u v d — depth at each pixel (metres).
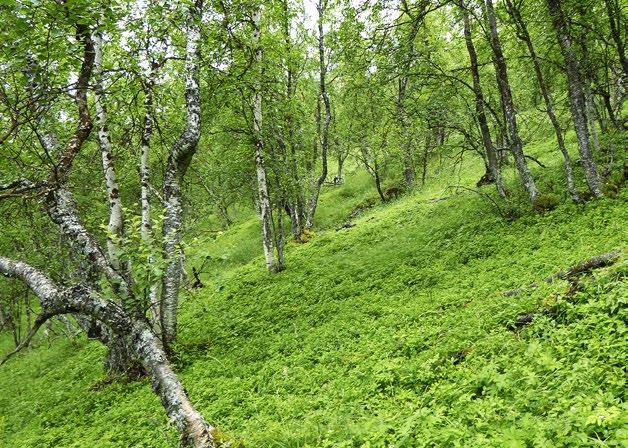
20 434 12.49
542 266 11.10
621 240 10.66
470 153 33.50
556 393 5.34
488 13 15.60
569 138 26.34
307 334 12.43
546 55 16.45
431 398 6.69
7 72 6.90
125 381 13.34
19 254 18.58
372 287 14.75
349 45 16.27
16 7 6.04
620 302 6.73
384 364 8.61
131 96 13.58
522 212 16.05
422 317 10.77
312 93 28.33
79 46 7.04
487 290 10.82
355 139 29.52
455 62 22.81
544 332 7.10
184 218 25.31
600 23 15.96
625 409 4.48
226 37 15.24
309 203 30.12
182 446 5.88
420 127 19.84
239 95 17.31
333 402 7.96
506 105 16.02
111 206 12.88
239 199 30.41
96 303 6.63
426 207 23.33
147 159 13.55
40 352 24.56
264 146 21.22
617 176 15.73
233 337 14.23
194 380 11.63
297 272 19.31
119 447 9.40
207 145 27.55
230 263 28.91
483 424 5.19
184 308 20.09
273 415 8.41
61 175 8.05
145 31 11.52
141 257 8.30
